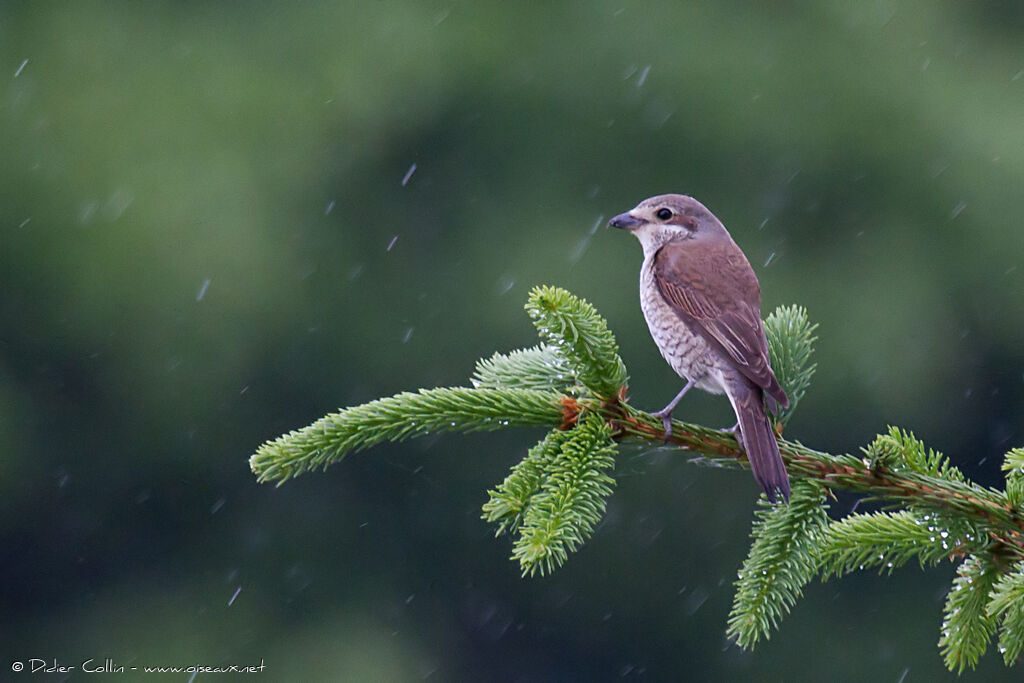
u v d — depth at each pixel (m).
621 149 17.47
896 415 16.89
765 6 17.39
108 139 17.14
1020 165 16.86
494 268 17.36
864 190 17.03
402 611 16.98
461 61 17.50
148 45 17.61
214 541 17.45
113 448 17.67
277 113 17.42
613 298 16.97
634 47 17.39
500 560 16.97
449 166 17.77
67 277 17.09
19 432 17.45
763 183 17.23
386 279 17.47
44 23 17.39
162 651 17.23
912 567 16.31
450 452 16.86
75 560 17.70
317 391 17.39
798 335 5.09
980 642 3.89
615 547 16.64
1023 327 16.81
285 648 17.03
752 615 3.84
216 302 17.02
